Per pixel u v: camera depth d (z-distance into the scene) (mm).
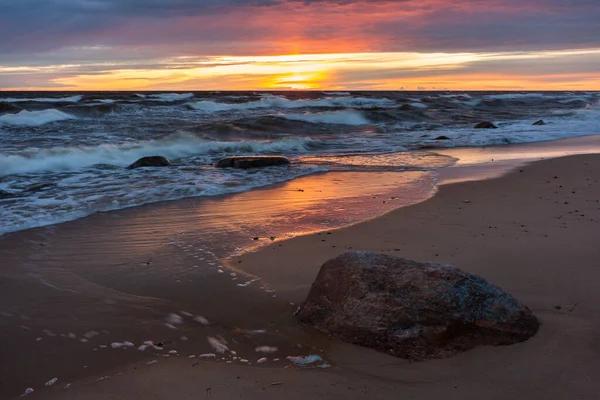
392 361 3480
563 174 10742
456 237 6344
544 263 5223
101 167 13039
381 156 15102
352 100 39719
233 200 8969
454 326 3596
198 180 10945
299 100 37781
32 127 21125
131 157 14789
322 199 8984
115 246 6238
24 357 3557
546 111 34688
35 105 28188
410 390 3131
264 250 6027
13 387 3199
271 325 4086
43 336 3871
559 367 3301
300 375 3324
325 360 3533
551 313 4059
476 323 3629
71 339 3834
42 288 4848
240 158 13055
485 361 3412
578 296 4383
